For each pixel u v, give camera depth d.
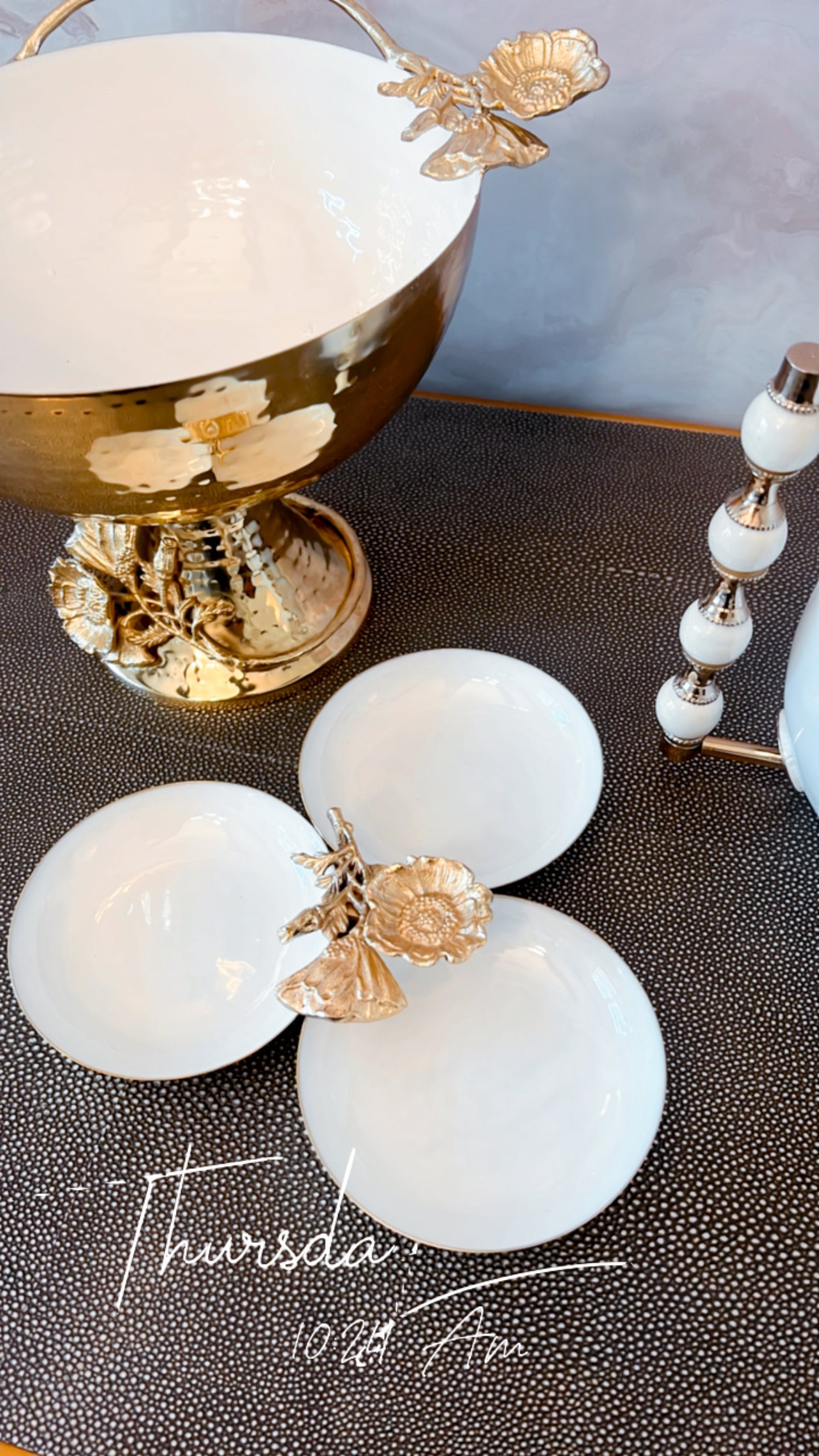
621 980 0.42
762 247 0.63
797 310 0.66
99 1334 0.38
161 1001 0.44
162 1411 0.37
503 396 0.76
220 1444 0.36
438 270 0.40
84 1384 0.37
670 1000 0.45
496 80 0.47
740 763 0.53
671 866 0.49
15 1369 0.38
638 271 0.65
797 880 0.48
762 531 0.42
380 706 0.52
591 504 0.65
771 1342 0.37
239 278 0.61
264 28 0.63
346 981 0.40
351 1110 0.40
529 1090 0.41
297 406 0.38
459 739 0.51
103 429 0.36
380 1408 0.36
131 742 0.55
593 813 0.47
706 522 0.64
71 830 0.47
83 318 0.60
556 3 0.56
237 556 0.54
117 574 0.52
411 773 0.50
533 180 0.62
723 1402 0.36
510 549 0.63
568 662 0.57
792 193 0.60
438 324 0.43
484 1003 0.43
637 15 0.55
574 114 0.59
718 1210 0.40
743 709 0.55
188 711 0.56
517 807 0.49
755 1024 0.44
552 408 0.73
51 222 0.58
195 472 0.40
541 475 0.67
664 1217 0.40
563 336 0.70
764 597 0.59
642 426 0.71
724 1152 0.41
